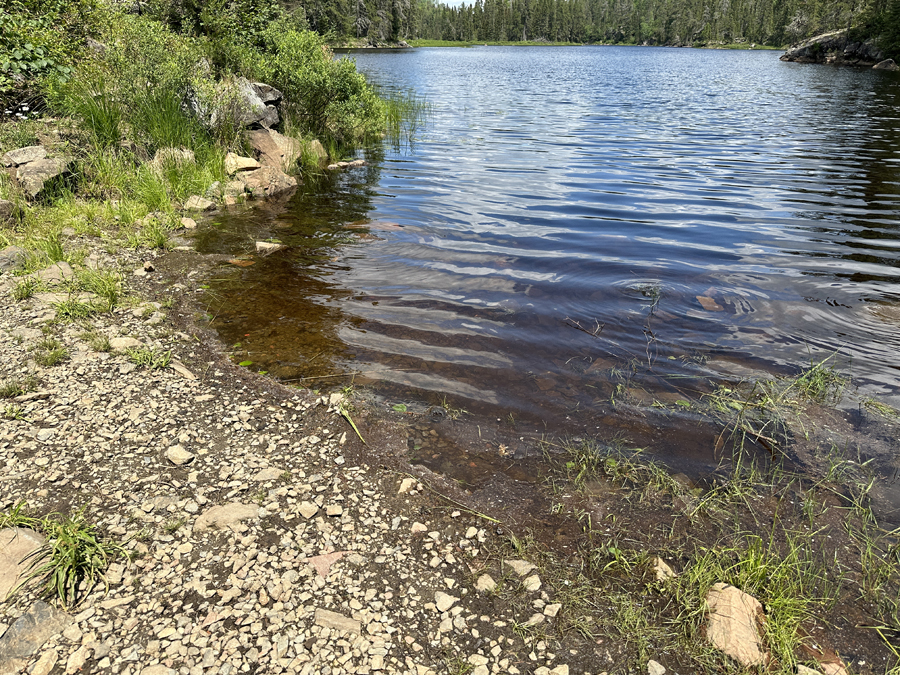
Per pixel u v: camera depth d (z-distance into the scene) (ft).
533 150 47.21
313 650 8.02
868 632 8.57
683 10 493.77
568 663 8.07
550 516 10.76
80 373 14.46
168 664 7.69
